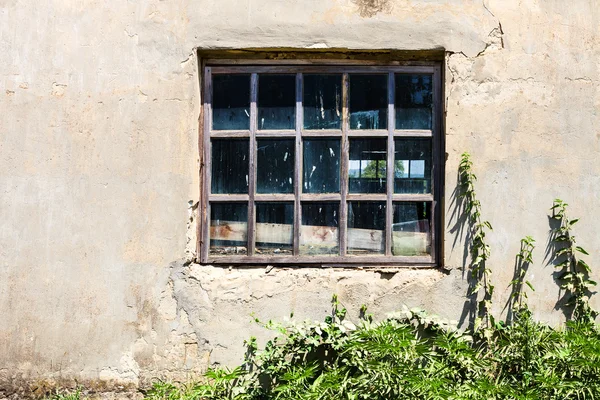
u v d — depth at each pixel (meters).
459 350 3.57
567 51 3.90
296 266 3.94
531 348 3.63
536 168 3.87
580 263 3.84
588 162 3.89
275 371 3.70
